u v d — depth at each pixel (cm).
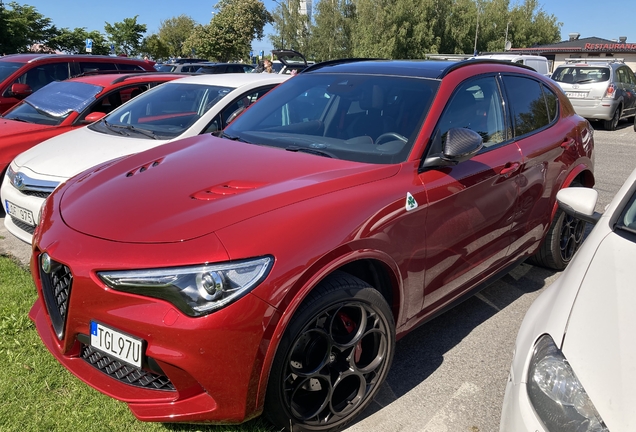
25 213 438
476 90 338
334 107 335
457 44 4928
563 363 167
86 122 591
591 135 457
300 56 1220
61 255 221
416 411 268
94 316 212
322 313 223
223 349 199
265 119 356
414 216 264
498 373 304
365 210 242
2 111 791
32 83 836
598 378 158
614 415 149
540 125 392
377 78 345
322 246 220
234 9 5950
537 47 5556
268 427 240
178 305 198
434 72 334
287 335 212
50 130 570
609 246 215
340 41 5912
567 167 402
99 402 254
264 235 211
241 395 207
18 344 297
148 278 201
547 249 420
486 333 349
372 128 306
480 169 309
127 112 545
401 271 261
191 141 343
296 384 226
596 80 1445
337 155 291
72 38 3203
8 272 402
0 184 539
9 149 538
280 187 244
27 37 2923
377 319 249
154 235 213
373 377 257
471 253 315
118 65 951
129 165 302
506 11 6200
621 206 239
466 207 298
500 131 348
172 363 199
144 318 201
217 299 197
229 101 528
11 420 239
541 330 188
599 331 172
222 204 228
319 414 240
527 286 423
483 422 262
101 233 222
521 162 346
